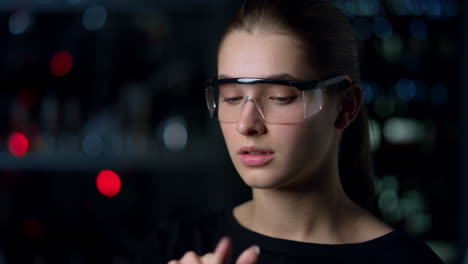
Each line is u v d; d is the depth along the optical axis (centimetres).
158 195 181
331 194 73
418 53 176
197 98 174
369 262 71
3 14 177
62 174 184
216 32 159
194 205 179
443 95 176
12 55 178
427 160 177
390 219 177
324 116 66
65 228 178
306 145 64
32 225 177
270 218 75
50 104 171
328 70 67
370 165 86
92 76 179
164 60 178
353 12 176
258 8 67
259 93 63
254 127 62
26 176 182
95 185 181
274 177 63
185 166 166
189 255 61
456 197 175
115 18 177
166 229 91
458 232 174
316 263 72
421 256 74
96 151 166
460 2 171
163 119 173
